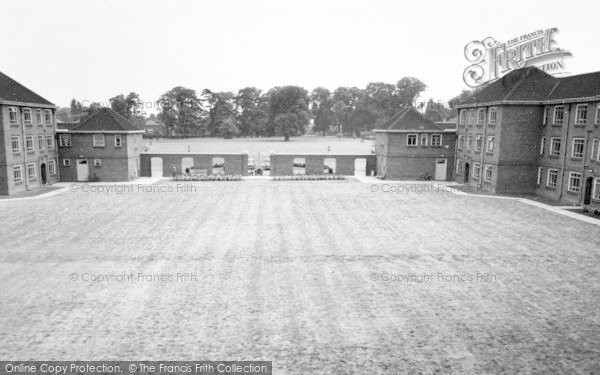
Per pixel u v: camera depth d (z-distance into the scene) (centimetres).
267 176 5944
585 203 3859
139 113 12244
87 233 2848
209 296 1867
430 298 1862
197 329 1592
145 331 1577
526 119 4453
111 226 3036
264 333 1566
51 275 2103
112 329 1589
